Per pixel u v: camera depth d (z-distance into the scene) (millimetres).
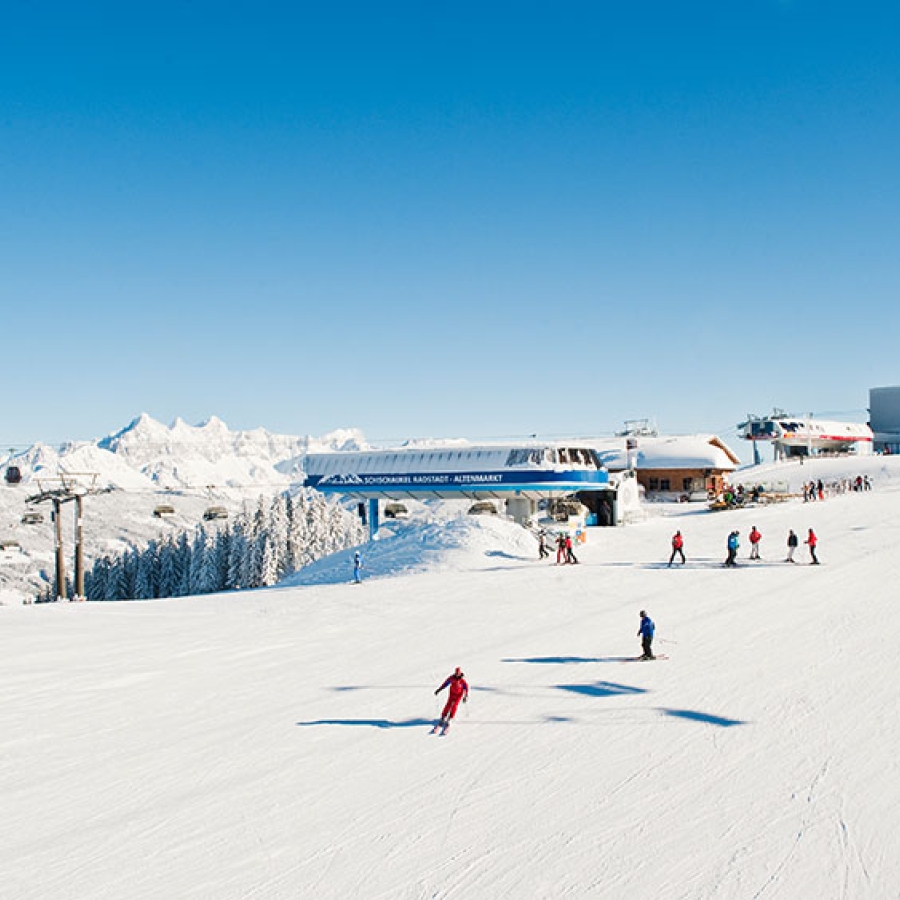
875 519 59375
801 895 12883
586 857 14227
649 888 13211
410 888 13422
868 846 14273
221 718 22047
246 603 41469
